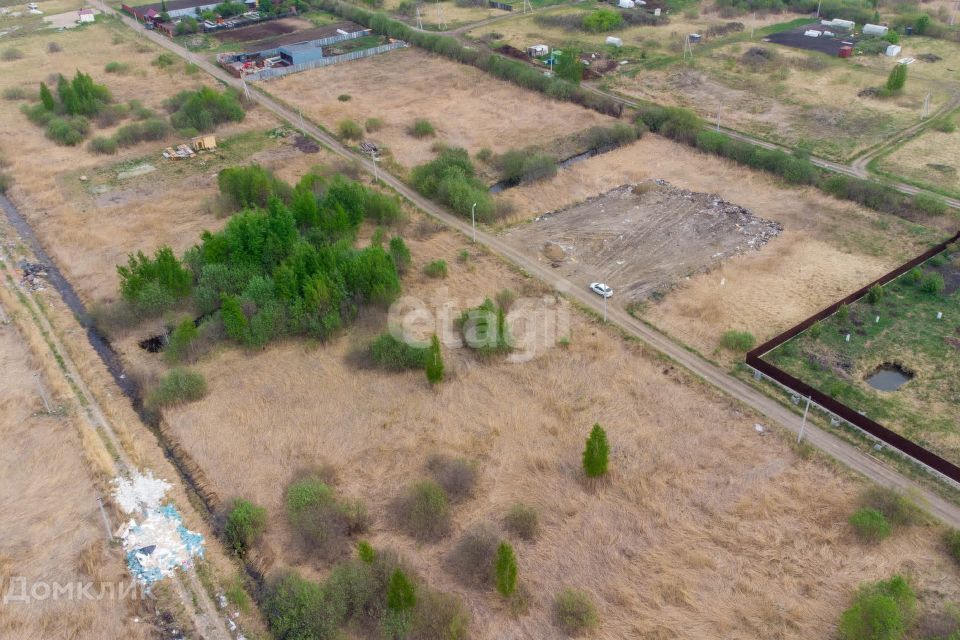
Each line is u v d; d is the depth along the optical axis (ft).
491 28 559.38
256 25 586.45
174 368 219.20
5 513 174.19
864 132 367.66
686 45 492.13
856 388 206.49
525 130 386.93
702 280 256.73
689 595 151.74
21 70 492.95
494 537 163.63
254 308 236.22
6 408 206.08
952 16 531.91
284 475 184.75
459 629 143.95
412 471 184.75
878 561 157.07
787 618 146.20
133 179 343.67
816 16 556.10
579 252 277.44
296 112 414.82
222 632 148.25
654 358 221.46
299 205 274.36
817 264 263.29
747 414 199.00
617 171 339.77
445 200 313.12
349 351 227.20
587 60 479.41
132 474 185.78
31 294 261.03
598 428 171.22
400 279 263.70
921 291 245.45
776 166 326.24
